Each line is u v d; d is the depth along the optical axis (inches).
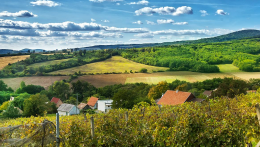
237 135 367.2
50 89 3917.3
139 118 474.3
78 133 355.9
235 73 4190.5
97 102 3031.5
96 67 5201.8
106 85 4033.0
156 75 4458.7
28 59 5310.0
